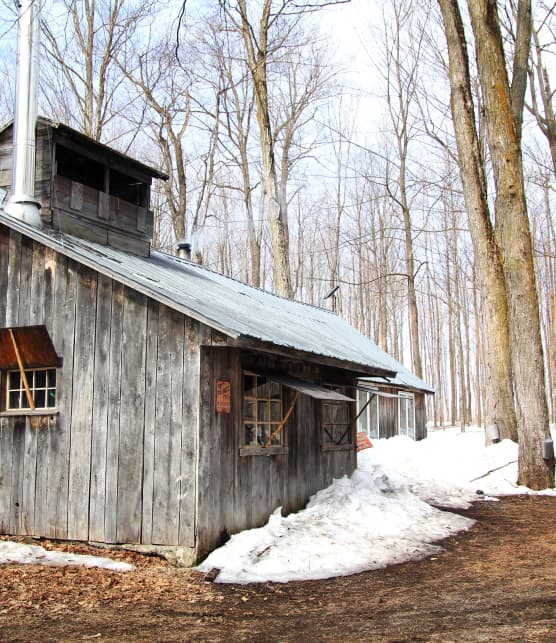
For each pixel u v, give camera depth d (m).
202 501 7.90
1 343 9.41
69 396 8.91
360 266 46.62
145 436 8.30
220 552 7.93
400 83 31.47
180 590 6.61
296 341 9.36
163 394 8.26
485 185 17.36
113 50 23.09
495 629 5.10
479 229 17.48
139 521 8.16
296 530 9.03
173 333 8.30
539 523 10.41
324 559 7.86
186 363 8.17
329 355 9.80
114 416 8.55
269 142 21.06
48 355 9.11
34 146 10.09
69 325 9.03
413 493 13.37
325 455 11.76
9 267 9.57
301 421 10.94
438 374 52.22
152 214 12.30
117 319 8.72
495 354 17.72
